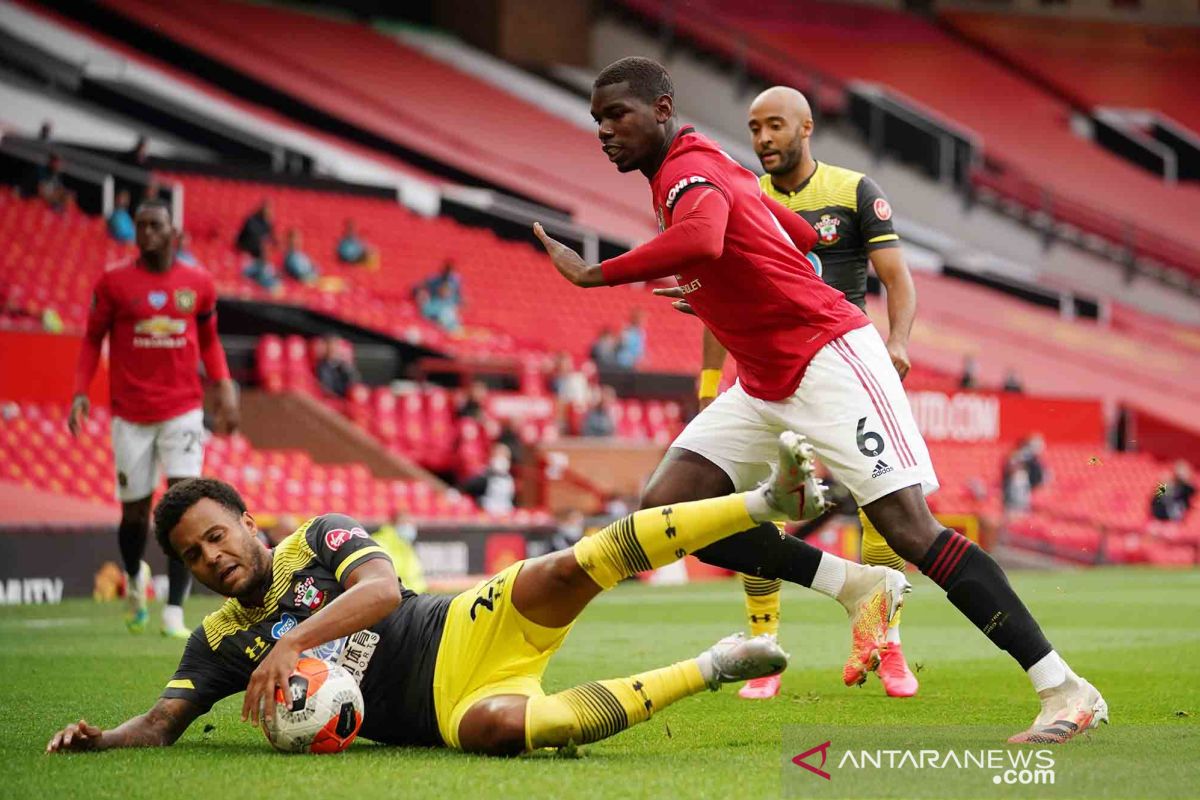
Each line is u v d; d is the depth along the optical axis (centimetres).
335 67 3578
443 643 511
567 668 884
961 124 4291
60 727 606
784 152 748
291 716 496
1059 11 4591
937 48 4516
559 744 490
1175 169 4456
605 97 572
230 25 3553
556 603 490
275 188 3017
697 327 3053
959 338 3541
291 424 2150
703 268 577
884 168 3925
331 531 521
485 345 2634
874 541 744
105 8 3359
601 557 478
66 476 1825
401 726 523
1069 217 4188
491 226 3209
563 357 2430
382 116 3472
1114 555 2702
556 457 2231
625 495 2269
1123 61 4603
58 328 2039
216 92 3344
